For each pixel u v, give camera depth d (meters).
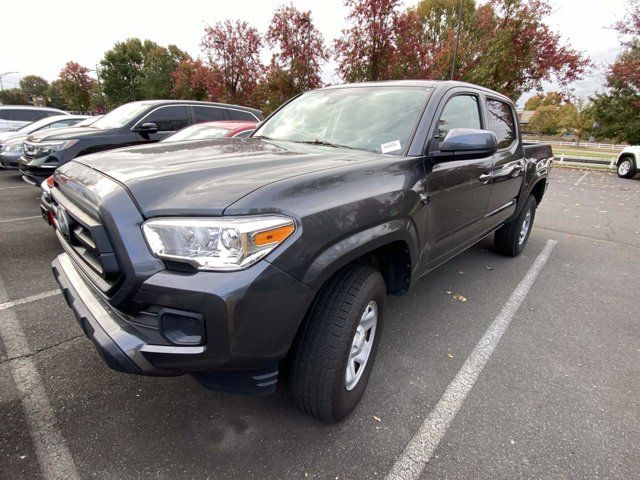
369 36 15.10
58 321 2.94
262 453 1.87
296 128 3.03
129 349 1.51
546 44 16.27
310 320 1.80
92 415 2.07
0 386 2.25
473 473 1.81
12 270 3.84
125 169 1.80
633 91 17.09
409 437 2.00
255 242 1.46
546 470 1.84
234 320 1.44
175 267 1.47
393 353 2.74
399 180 2.13
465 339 2.96
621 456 1.94
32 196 7.31
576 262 4.87
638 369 2.67
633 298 3.83
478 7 18.52
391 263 2.39
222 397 2.23
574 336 3.07
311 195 1.67
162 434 1.96
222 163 1.88
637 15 16.42
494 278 4.20
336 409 1.92
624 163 14.63
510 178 3.82
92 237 1.57
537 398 2.33
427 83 2.89
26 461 1.78
